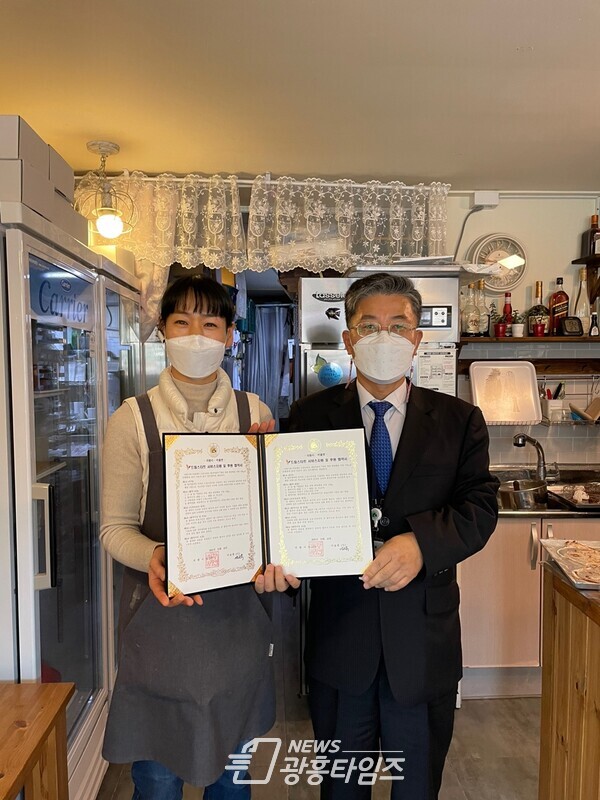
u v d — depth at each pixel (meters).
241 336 4.53
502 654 2.48
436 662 1.31
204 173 2.78
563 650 1.53
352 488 1.18
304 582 2.46
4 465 1.40
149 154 2.52
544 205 3.14
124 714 1.22
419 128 2.25
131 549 1.14
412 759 1.34
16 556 1.41
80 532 2.00
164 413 1.23
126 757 1.21
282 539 1.17
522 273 3.09
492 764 2.09
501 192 3.04
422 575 1.27
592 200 3.15
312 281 2.53
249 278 4.86
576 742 1.45
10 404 1.39
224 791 1.37
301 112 2.11
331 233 2.86
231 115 2.13
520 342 3.02
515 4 1.47
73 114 2.12
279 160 2.59
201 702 1.18
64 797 1.23
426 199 2.88
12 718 1.14
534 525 2.46
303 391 2.54
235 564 1.13
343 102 2.03
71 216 1.80
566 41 1.65
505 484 2.82
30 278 1.46
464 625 2.47
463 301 3.03
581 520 2.46
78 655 1.95
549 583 1.62
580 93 1.97
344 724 1.36
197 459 1.11
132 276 2.63
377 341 1.31
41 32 1.59
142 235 2.76
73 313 1.83
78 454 1.94
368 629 1.31
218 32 1.59
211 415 1.25
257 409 1.37
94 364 2.03
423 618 1.31
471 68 1.80
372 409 1.40
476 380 2.97
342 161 2.60
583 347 3.12
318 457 1.19
